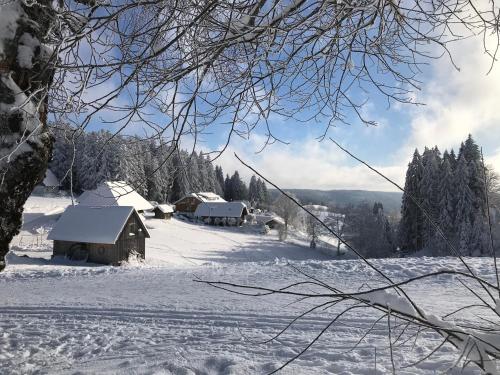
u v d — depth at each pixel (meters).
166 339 6.82
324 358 5.36
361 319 7.16
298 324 7.25
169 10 3.00
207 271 14.08
